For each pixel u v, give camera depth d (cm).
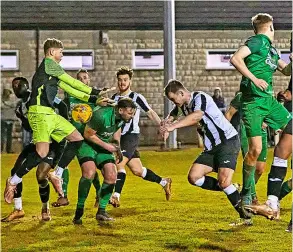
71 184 2023
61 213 1478
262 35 1288
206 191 1781
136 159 1568
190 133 3888
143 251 1129
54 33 4416
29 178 2156
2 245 1183
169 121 1371
